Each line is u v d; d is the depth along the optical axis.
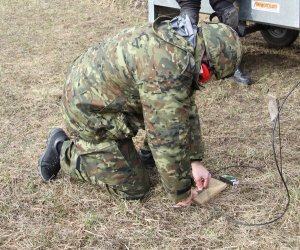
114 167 2.71
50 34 6.27
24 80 4.77
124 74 2.38
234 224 2.62
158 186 2.96
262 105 4.06
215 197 2.85
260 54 5.26
